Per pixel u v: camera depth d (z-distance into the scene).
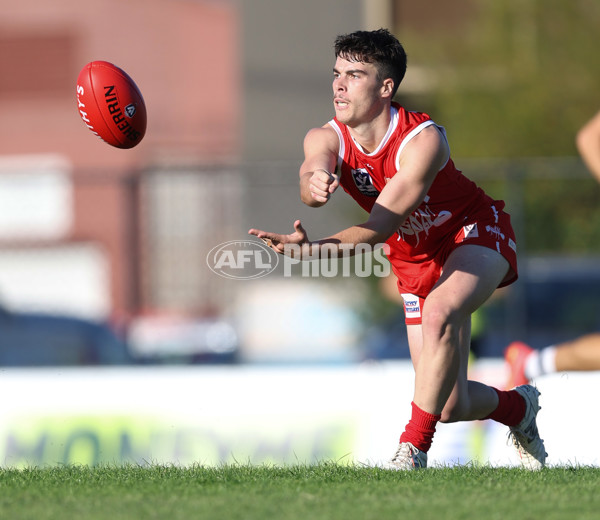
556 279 38.28
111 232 60.56
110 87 15.35
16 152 75.00
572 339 37.25
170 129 70.44
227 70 71.00
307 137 15.07
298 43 55.56
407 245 15.59
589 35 51.31
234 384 24.14
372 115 14.38
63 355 40.12
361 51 14.20
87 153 74.31
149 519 10.60
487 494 12.12
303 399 23.95
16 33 75.44
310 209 45.09
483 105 50.62
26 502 11.72
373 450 23.67
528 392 16.91
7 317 40.81
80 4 74.62
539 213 44.19
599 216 44.09
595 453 22.55
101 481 13.82
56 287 58.19
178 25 71.75
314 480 13.48
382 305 41.88
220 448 23.94
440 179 14.93
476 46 51.97
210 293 42.53
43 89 75.50
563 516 10.76
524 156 50.19
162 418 24.14
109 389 24.36
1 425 24.41
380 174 14.71
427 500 11.69
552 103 50.66
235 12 71.25
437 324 14.27
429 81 51.59
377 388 23.89
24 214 61.03
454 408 15.56
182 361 41.38
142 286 42.44
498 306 35.88
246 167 35.12
